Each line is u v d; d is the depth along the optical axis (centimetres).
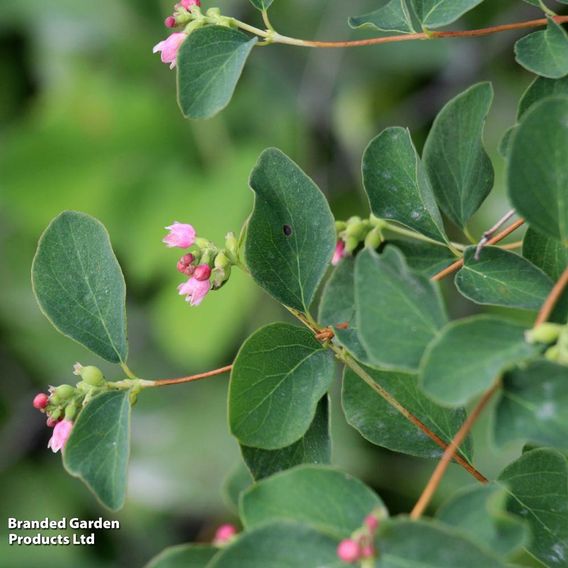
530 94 48
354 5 81
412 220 49
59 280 47
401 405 47
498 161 73
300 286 47
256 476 46
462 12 49
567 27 54
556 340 42
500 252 46
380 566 41
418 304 42
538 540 46
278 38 49
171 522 80
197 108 47
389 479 72
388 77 81
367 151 48
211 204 81
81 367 47
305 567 41
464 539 40
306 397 46
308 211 47
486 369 41
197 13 49
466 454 47
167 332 78
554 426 41
